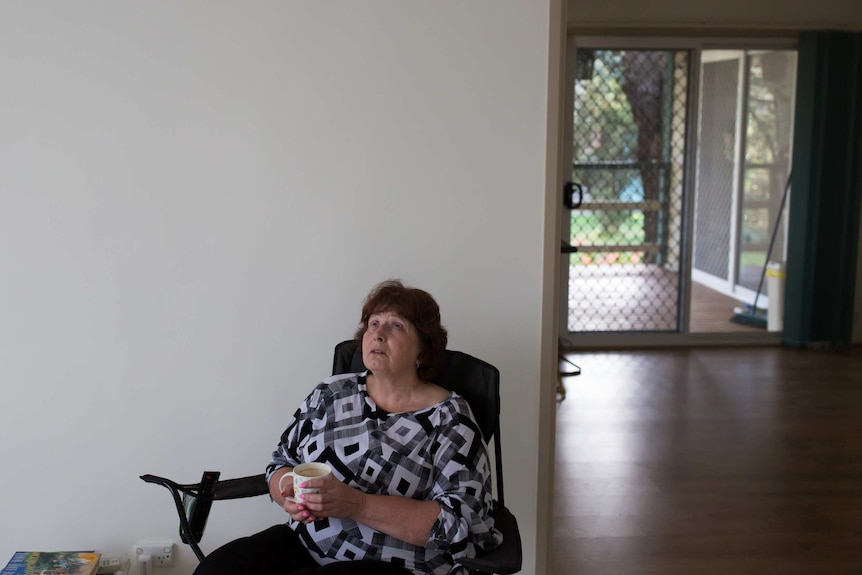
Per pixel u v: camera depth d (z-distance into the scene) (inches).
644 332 238.2
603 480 141.1
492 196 93.0
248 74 89.0
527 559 100.2
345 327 94.5
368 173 91.7
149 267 91.5
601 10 218.1
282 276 93.0
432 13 89.4
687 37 222.7
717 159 264.2
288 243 92.4
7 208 89.0
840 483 140.4
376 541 73.4
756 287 259.1
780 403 185.0
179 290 92.3
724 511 129.3
